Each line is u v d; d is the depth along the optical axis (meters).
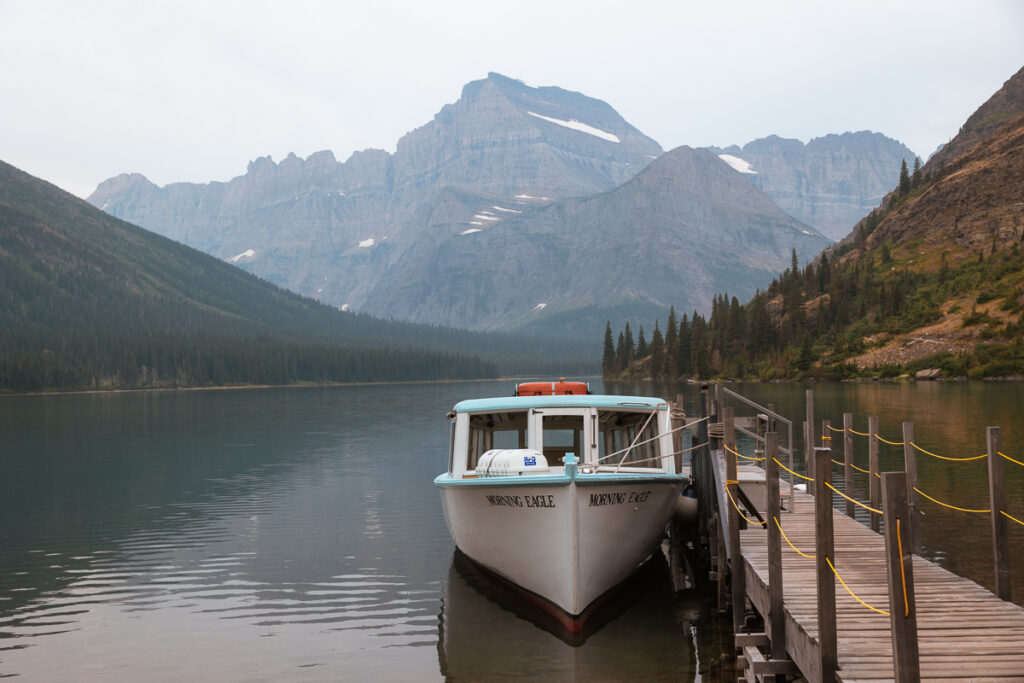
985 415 66.56
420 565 24.47
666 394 140.88
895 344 165.88
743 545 17.89
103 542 28.30
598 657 16.52
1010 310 157.75
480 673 15.87
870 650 10.98
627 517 18.53
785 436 57.59
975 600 13.33
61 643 18.02
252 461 52.53
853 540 18.00
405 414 109.38
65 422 97.31
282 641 17.98
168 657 17.11
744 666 15.28
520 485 17.69
